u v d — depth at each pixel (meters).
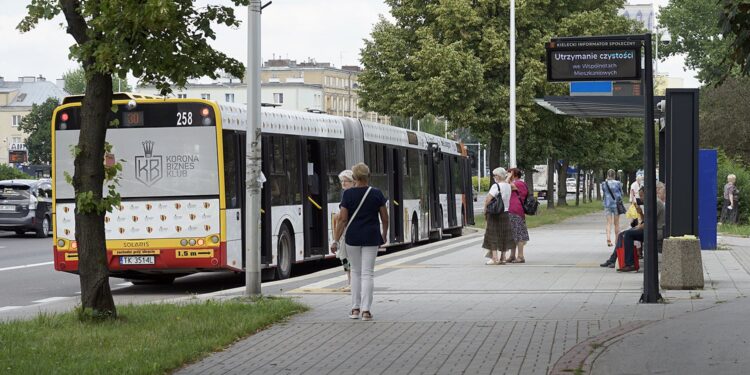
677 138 22.70
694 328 12.63
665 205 22.86
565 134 56.38
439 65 49.09
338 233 14.34
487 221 24.22
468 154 43.25
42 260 29.33
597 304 15.70
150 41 12.77
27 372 9.99
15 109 178.25
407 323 13.78
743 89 64.19
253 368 10.58
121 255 20.00
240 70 13.73
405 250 30.30
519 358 10.89
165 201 19.97
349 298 17.08
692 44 85.44
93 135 13.51
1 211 41.72
